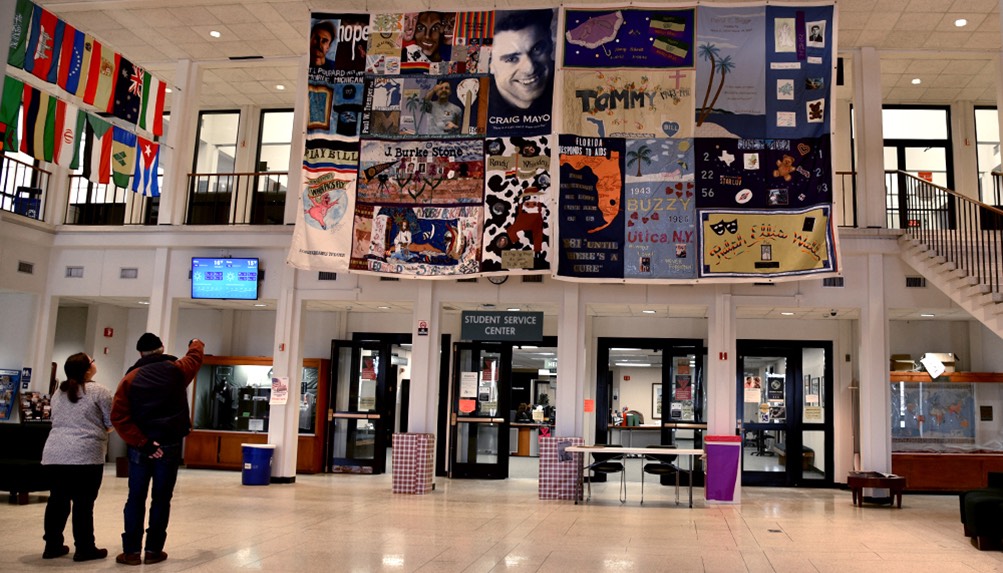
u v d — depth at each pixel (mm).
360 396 13555
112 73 10141
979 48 11477
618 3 10531
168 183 12375
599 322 13359
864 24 10836
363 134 10797
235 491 10461
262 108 14703
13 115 8945
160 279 12117
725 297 10945
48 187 12445
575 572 5840
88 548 5766
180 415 5777
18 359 12242
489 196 10508
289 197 12117
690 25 10383
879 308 10898
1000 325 8766
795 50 10234
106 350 14023
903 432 12602
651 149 10312
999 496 7395
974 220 13164
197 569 5562
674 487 12469
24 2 8992
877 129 11281
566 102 10430
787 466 12844
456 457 13109
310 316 13945
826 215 9984
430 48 10797
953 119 13586
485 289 11438
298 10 11148
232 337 14289
